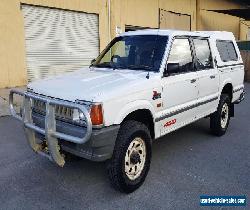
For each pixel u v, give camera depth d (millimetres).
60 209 3559
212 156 5219
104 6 15898
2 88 12109
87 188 4062
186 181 4270
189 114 5133
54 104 3590
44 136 3918
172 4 21750
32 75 13297
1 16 11844
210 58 5773
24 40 12695
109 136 3521
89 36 15500
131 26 18219
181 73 4852
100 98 3449
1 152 5352
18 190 3998
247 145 5820
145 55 4738
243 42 18094
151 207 3605
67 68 14711
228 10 25984
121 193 3938
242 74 7129
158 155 5246
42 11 13219
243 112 8914
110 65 5004
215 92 5891
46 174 4473
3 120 7547
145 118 4281
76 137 3477
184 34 5059
